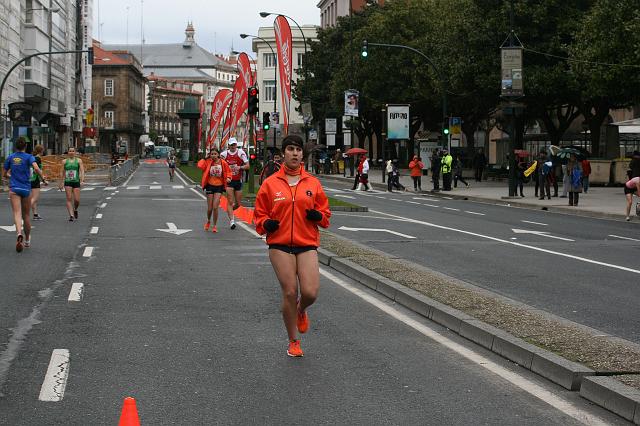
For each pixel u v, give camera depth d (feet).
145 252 62.03
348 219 97.04
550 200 137.28
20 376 26.76
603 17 160.66
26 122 200.13
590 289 46.44
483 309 36.60
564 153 164.04
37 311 38.14
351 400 24.52
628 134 224.53
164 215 97.76
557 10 185.78
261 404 24.02
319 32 339.36
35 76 309.42
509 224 92.99
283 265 29.81
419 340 33.06
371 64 263.29
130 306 39.83
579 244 71.97
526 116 208.85
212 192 78.38
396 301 42.16
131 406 18.25
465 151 256.52
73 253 60.59
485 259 60.23
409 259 59.67
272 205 29.94
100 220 89.71
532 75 183.32
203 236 74.43
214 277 49.83
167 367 28.25
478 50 192.44
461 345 32.09
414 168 178.09
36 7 313.12
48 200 124.67
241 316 37.68
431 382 26.63
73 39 413.80
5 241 67.31
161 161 522.06
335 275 51.52
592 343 29.60
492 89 193.26
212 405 23.85
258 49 483.10
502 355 30.30
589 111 195.00
